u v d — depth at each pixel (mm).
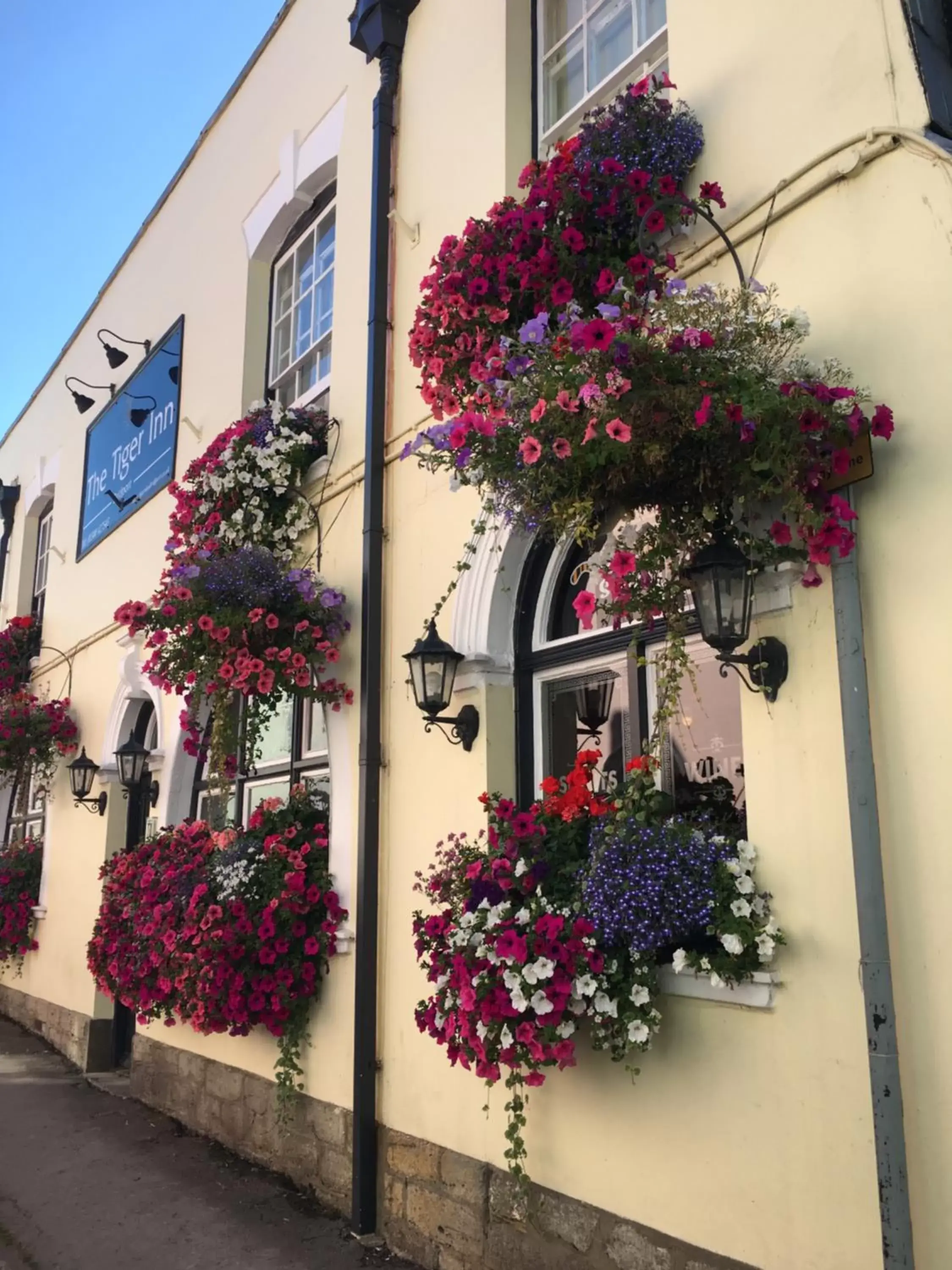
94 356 10344
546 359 3053
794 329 2957
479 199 4902
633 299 3299
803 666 3020
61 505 10984
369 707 4988
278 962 5137
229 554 5672
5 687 10891
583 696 4168
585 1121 3535
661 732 3180
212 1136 6027
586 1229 3459
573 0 4961
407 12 5719
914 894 2662
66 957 8969
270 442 5898
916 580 2768
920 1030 2604
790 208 3287
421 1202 4250
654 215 3613
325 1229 4590
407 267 5383
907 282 2920
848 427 2797
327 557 5758
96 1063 8109
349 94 6188
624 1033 3168
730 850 3119
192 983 5445
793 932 2936
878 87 3086
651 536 3104
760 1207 2920
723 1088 3070
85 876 8734
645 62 4418
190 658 5418
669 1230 3180
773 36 3461
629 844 3168
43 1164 5672
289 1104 5219
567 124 4777
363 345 5711
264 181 7148
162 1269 4219
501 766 4289
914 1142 2580
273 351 7168
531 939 3238
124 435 9250
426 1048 4383
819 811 2926
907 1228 2527
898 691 2770
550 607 4391
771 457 2725
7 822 11445
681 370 2801
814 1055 2842
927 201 2895
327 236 6695
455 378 4121
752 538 2984
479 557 4465
